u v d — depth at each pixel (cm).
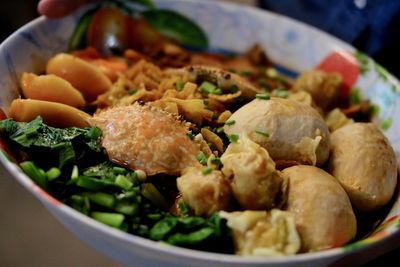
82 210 30
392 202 34
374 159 34
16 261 39
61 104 34
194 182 30
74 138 32
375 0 46
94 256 40
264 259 27
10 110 34
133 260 30
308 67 45
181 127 33
